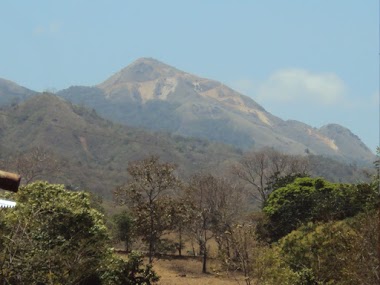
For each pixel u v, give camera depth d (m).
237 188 150.50
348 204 92.88
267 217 115.81
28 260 41.34
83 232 55.75
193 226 133.25
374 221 51.09
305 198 113.19
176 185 114.38
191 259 134.75
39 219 52.00
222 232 122.88
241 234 69.50
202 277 108.62
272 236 114.69
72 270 50.31
